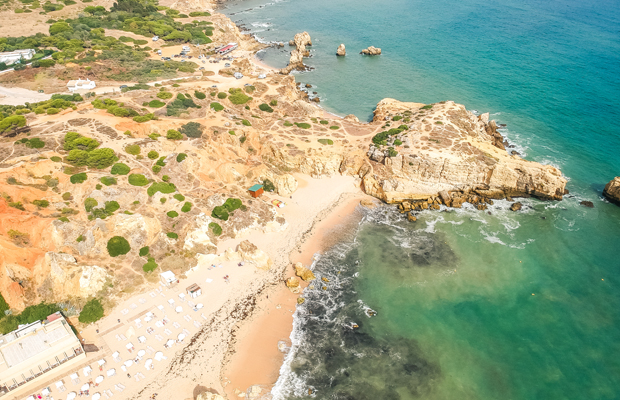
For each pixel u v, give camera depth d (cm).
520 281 8094
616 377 6309
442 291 7956
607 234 9125
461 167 10050
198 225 8819
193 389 6266
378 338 7088
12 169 8412
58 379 6234
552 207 9956
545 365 6525
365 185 10688
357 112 14600
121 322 7125
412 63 18400
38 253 7625
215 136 11000
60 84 13825
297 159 11131
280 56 19962
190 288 7731
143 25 19462
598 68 16612
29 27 18200
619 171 10919
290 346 6988
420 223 9744
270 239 9225
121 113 10931
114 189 8756
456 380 6366
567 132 12638
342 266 8619
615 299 7625
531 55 18288
